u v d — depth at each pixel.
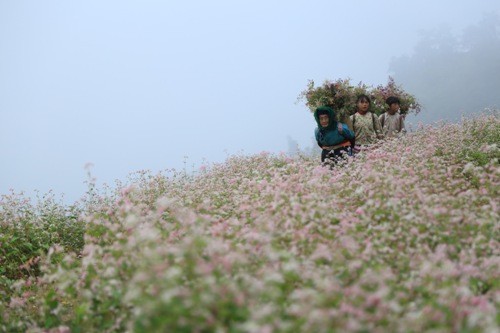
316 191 7.73
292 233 6.06
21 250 10.01
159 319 3.92
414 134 12.84
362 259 5.45
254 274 5.11
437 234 6.14
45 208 11.86
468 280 5.16
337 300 4.29
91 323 5.70
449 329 4.10
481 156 10.39
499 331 3.80
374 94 14.79
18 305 6.98
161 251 5.02
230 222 7.17
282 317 4.29
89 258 5.84
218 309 4.03
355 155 11.03
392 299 4.57
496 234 6.18
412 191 7.43
